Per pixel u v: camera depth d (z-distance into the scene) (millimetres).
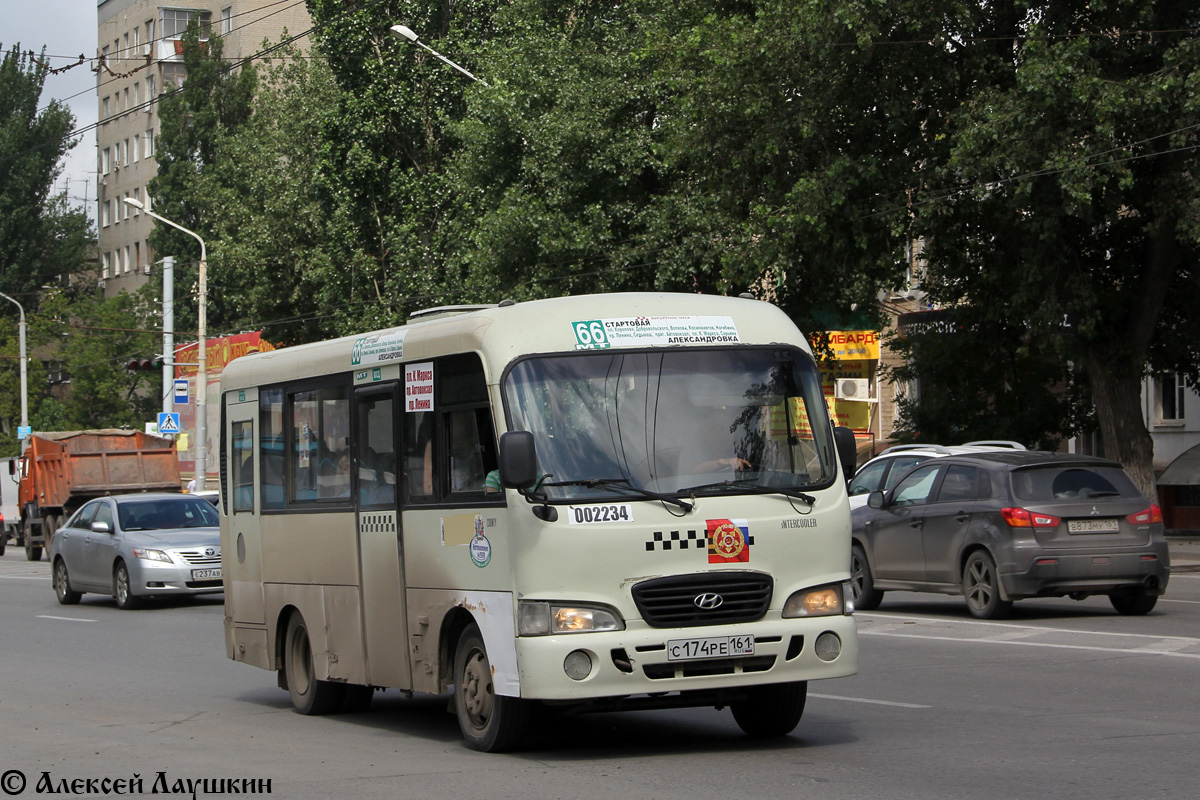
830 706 12906
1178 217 28547
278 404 14352
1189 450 42156
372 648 12383
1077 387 38875
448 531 11109
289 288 62594
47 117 97938
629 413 10523
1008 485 19172
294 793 9500
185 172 84188
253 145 64500
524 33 41094
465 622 11195
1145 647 16078
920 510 20656
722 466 10539
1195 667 14484
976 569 19547
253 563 14875
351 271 53688
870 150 31453
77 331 93688
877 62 30453
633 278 37375
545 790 9297
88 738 12336
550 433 10344
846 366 48812
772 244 31109
